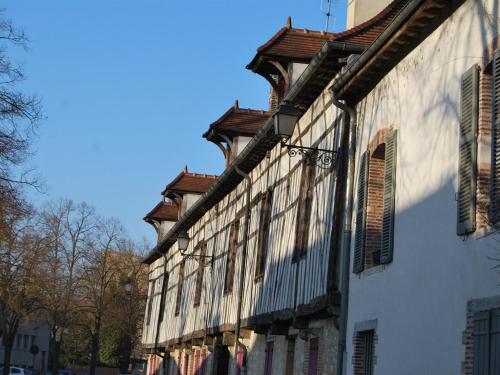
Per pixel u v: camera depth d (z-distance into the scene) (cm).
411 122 1109
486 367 830
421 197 1048
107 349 6831
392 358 1097
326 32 1827
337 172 1389
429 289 998
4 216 1905
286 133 1360
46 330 8269
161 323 3450
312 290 1449
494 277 834
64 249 5059
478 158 894
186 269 2998
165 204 3844
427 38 1074
